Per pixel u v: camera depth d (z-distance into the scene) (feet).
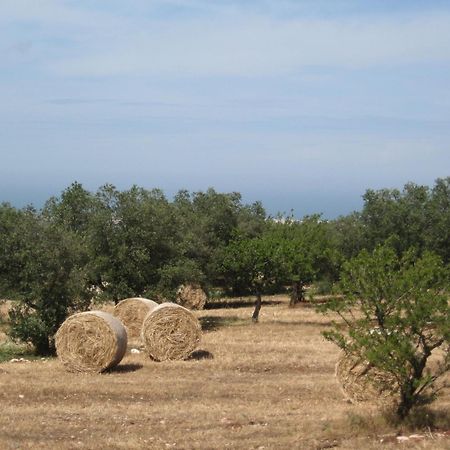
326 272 113.60
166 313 65.36
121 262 88.33
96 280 88.17
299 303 131.95
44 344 72.23
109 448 33.63
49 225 74.79
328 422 38.40
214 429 37.55
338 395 46.85
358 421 37.35
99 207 89.25
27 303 72.95
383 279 37.52
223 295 148.56
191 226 125.18
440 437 34.42
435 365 51.16
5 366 60.03
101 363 57.26
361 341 36.94
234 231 118.62
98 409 42.50
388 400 43.98
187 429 37.65
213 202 147.02
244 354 65.72
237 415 40.78
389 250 39.78
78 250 74.69
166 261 91.15
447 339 35.47
